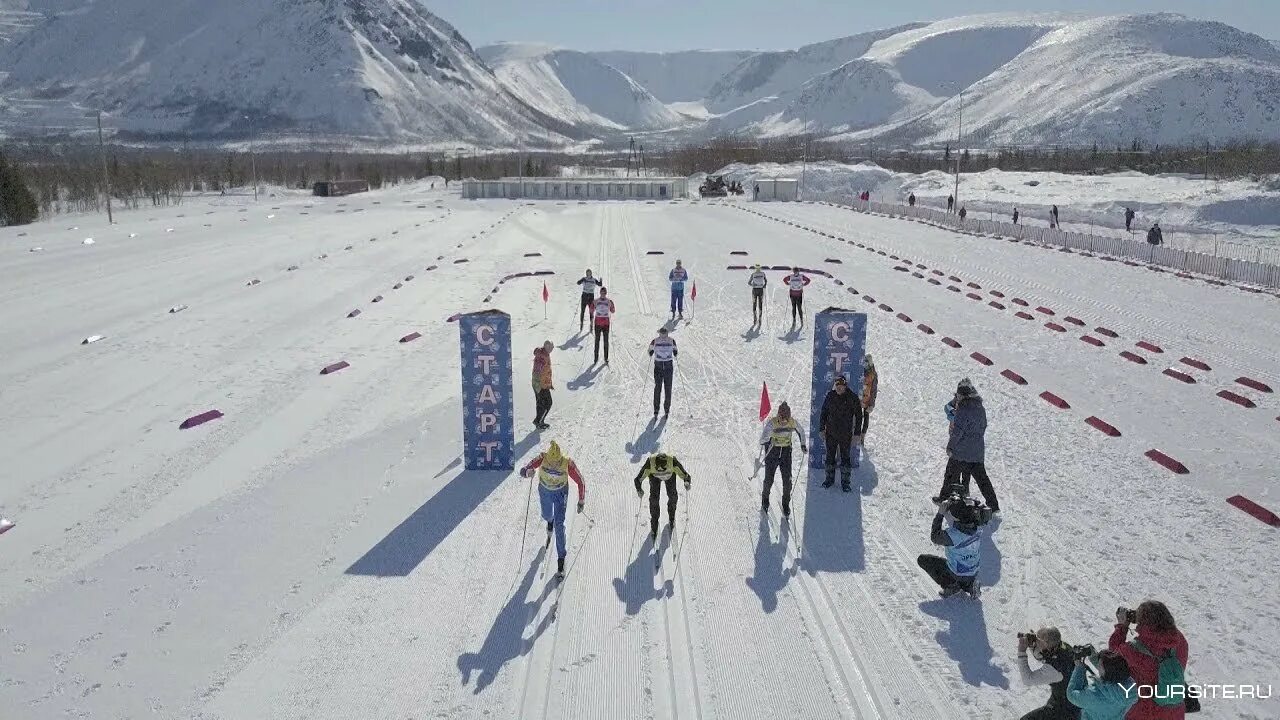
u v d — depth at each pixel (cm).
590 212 5681
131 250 3681
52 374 1797
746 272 3073
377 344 2039
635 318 2314
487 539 1046
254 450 1359
